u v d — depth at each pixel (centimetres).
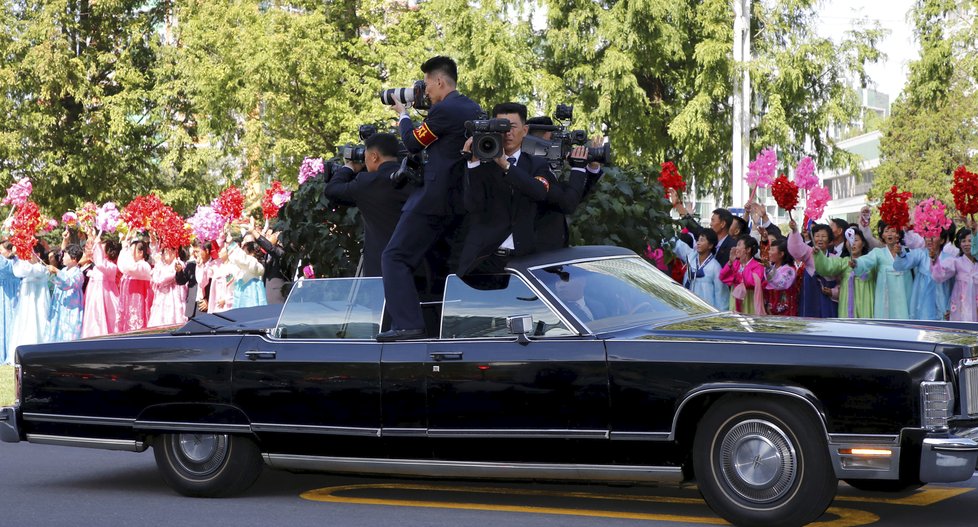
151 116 6812
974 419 1128
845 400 1102
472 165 1277
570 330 1230
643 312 1291
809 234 2358
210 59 6019
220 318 1501
